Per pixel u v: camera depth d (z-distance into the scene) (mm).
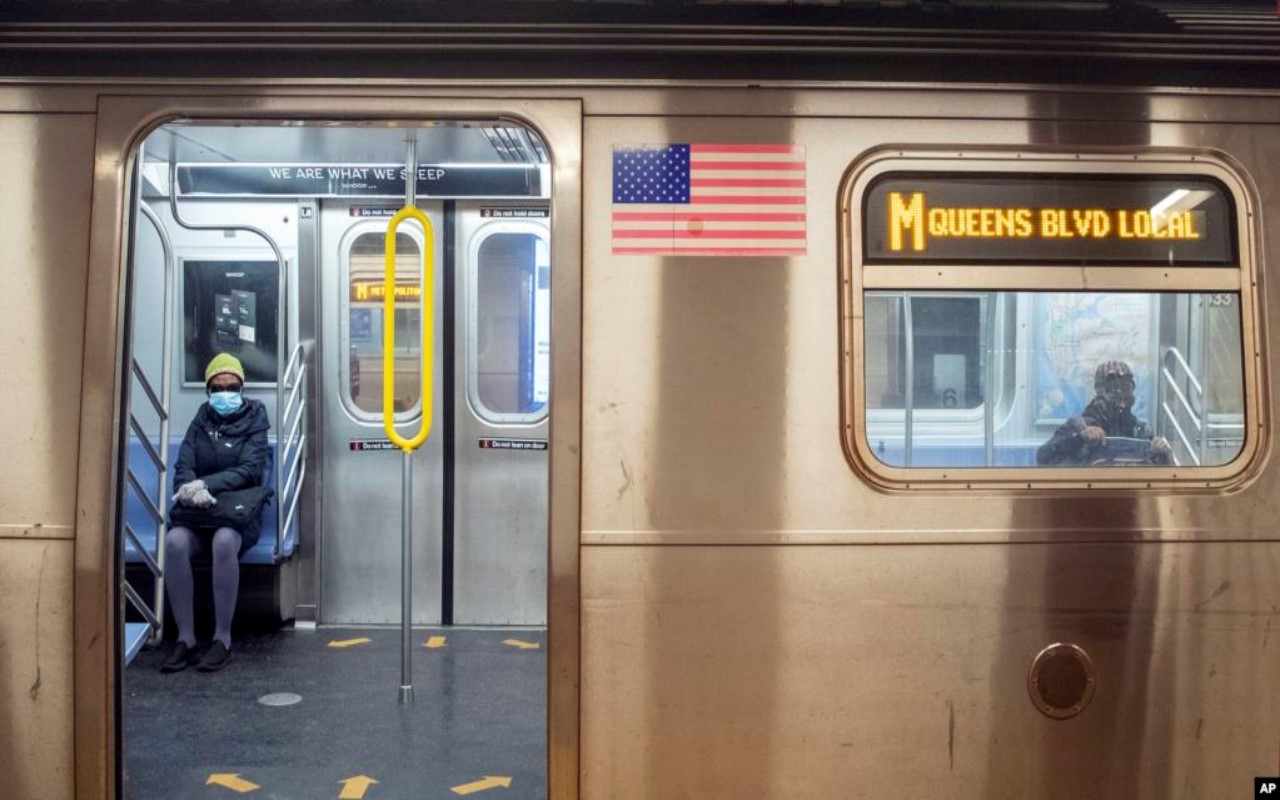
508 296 6953
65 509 3611
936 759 3621
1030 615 3631
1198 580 3668
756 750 3605
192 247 6910
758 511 3611
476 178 6656
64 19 3662
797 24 3646
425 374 5348
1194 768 3664
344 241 6930
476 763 4902
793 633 3604
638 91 3668
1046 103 3715
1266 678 3668
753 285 3645
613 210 3652
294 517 6926
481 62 3674
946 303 3682
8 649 3605
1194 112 3746
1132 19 3678
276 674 6078
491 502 7000
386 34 3641
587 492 3605
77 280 3660
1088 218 3727
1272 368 3717
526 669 6211
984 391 3691
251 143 5902
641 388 3623
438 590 7020
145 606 5324
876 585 3609
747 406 3627
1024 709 3631
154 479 6855
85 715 3586
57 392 3635
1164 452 3715
